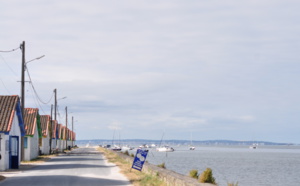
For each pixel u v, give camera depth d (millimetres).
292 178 68375
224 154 191875
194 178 20000
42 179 23594
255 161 124188
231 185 21922
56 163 40125
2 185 20422
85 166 35281
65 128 101500
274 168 92375
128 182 21859
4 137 30703
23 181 22453
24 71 39312
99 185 20484
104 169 31453
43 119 64000
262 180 64250
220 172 77625
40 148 61531
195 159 130500
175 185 17859
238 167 93688
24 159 45000
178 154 183625
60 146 87375
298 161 126750
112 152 73812
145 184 20688
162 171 21656
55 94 75375
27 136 45219
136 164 27109
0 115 31812
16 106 34094
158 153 196500
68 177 24812
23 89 39312
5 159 30891
